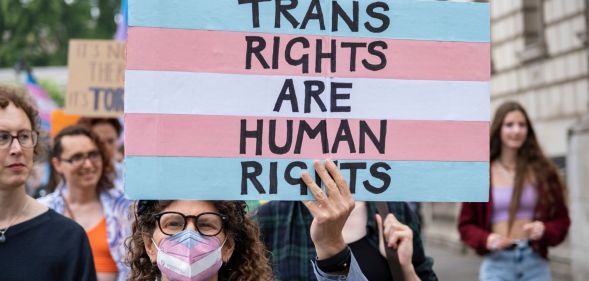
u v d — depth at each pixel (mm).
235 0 2662
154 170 2578
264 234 3521
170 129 2596
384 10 2752
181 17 2623
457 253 15188
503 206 5598
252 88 2656
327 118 2695
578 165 10258
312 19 2707
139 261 2752
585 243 10070
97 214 4879
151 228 2670
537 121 13867
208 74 2629
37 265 3119
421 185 2730
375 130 2717
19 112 3135
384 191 2705
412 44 2760
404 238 3328
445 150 2750
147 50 2596
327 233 2623
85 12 37125
